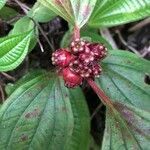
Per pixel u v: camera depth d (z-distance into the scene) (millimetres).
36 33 157
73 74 134
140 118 142
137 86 156
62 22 191
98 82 156
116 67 158
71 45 134
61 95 148
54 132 145
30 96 145
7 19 177
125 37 215
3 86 177
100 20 158
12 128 142
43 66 190
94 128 203
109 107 142
